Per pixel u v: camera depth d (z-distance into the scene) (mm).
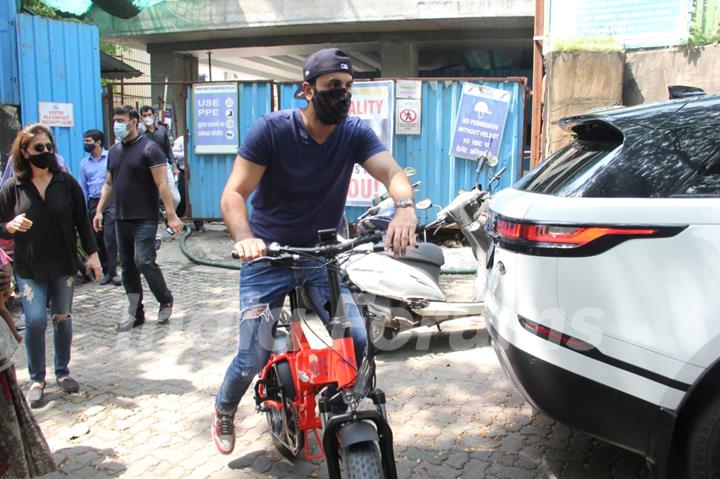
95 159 7719
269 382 3344
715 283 2551
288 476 3340
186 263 8492
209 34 14641
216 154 9859
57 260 4254
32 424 2986
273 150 2840
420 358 5008
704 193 2680
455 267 7629
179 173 10836
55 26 8555
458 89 8859
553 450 3557
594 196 2785
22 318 6277
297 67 20594
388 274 4887
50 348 5402
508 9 12367
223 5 13727
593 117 3111
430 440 3691
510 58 17703
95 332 5727
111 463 3496
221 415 3256
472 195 5312
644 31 7484
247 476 3340
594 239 2701
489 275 3490
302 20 13359
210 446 3678
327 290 3018
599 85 7469
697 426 2625
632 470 3328
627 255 2660
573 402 2777
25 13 8383
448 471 3352
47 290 4402
